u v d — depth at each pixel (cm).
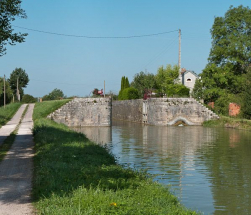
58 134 2467
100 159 1625
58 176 1152
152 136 3588
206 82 5828
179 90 6050
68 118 4922
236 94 5641
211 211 1149
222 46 5769
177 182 1541
